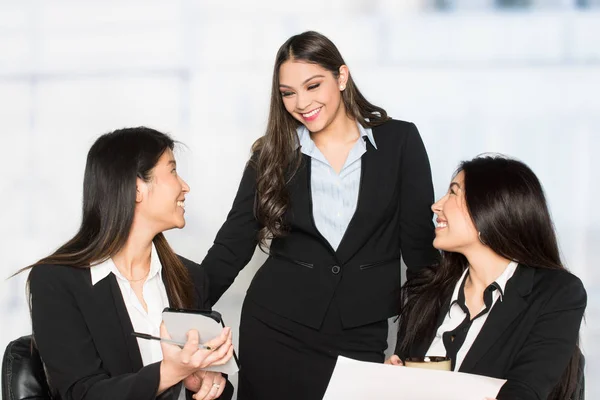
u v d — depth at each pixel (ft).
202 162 10.74
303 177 7.79
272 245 8.00
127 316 6.19
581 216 10.46
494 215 6.28
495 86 10.39
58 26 10.77
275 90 7.78
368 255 7.70
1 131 10.92
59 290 6.08
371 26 10.40
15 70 10.85
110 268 6.25
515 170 6.38
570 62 10.30
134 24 10.69
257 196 7.93
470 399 5.21
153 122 10.76
